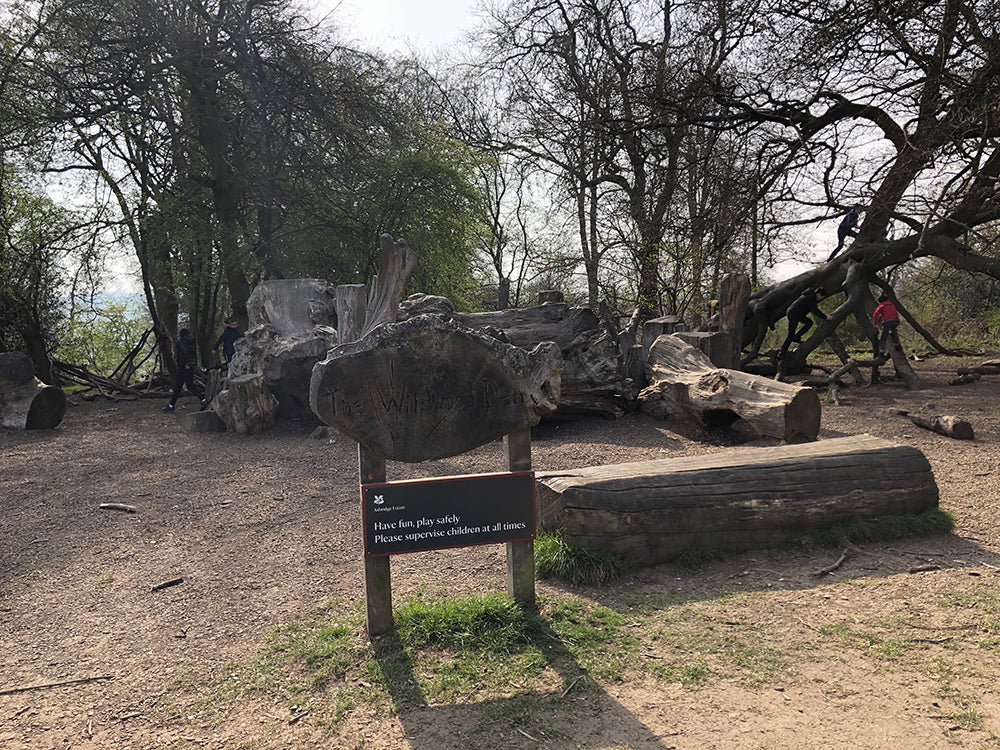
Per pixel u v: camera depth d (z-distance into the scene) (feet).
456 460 26.20
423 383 11.64
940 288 68.95
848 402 36.06
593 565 14.20
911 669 10.56
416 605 12.76
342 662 11.16
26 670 11.59
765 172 44.39
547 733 9.20
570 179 65.67
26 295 48.14
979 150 34.73
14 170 49.34
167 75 51.39
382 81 58.90
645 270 55.93
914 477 16.72
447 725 9.45
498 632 11.78
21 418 35.01
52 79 49.16
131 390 52.60
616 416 31.78
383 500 11.60
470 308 77.10
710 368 29.27
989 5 33.81
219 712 10.07
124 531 18.78
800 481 15.94
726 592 13.60
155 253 57.21
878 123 43.57
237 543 17.62
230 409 32.30
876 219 42.14
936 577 13.92
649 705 9.80
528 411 12.05
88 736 9.62
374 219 59.82
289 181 58.18
